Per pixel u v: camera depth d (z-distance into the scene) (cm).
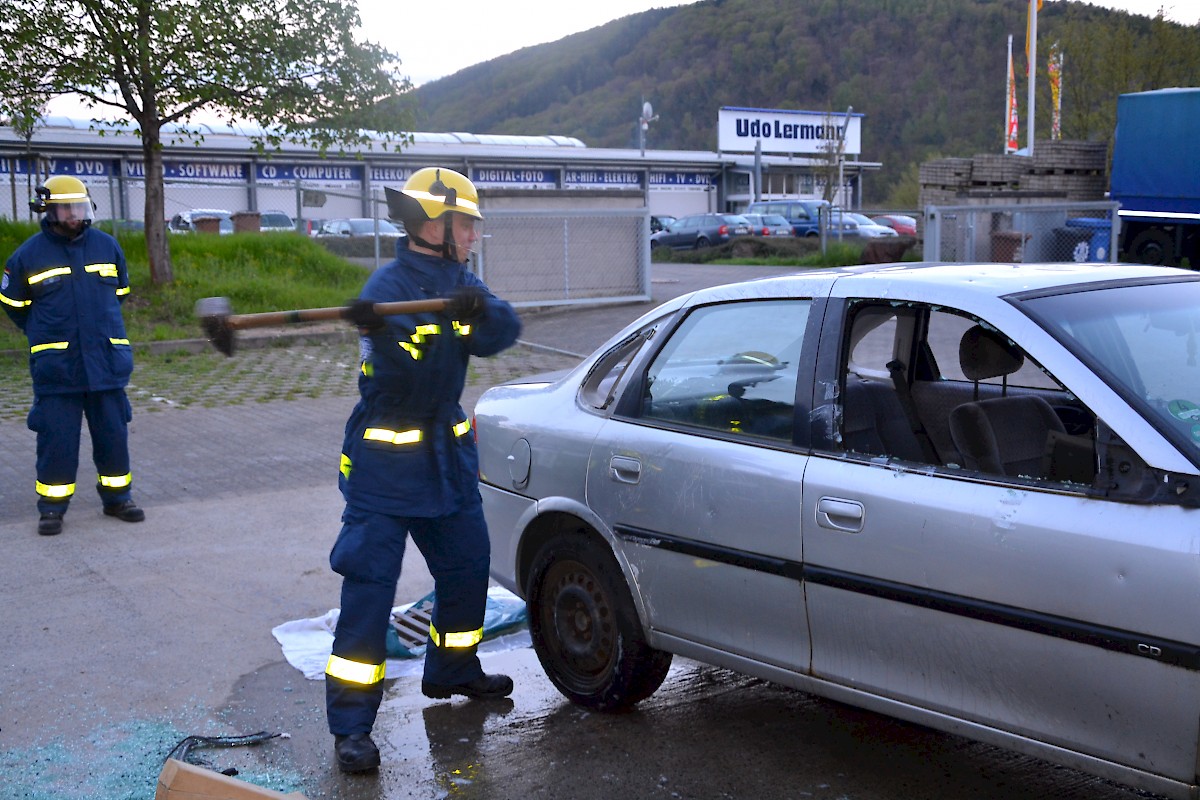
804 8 17688
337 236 2531
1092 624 290
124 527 696
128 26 1470
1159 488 286
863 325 407
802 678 366
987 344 389
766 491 367
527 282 1889
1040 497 308
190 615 548
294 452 902
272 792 307
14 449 901
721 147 5922
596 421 436
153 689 464
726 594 382
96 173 3531
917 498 329
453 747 416
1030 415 392
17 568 616
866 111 14650
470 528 423
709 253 3512
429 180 389
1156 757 285
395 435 395
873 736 420
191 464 862
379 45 1630
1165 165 2178
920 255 2594
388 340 380
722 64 17612
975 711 322
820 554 351
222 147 3819
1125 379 314
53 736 421
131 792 379
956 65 14975
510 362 1420
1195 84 2881
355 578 397
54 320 666
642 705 452
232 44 1520
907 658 335
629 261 1961
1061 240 1816
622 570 419
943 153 12206
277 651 504
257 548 655
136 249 1800
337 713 396
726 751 409
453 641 440
